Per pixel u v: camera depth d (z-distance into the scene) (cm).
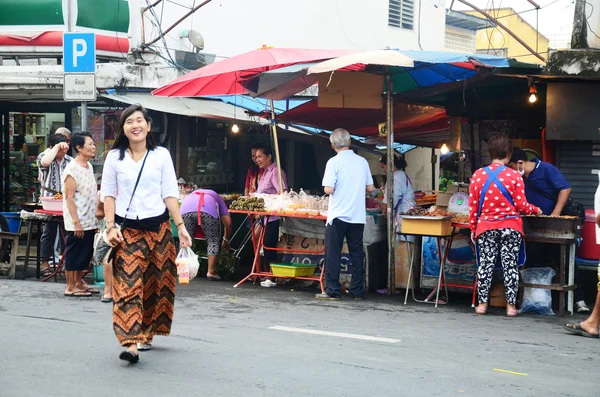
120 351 634
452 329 787
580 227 902
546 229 891
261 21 1895
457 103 1309
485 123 1302
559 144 1117
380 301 968
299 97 1398
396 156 1134
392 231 1021
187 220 1134
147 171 609
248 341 687
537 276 908
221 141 1662
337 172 962
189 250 641
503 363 635
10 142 1614
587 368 629
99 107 1548
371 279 1050
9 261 1223
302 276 1039
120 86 1402
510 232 867
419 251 1041
